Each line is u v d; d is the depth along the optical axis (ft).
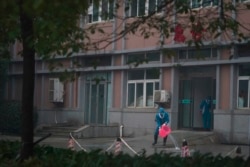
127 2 55.77
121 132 127.44
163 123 103.40
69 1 31.22
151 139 113.70
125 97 128.88
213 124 112.57
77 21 43.83
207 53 112.57
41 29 36.83
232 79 108.68
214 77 113.70
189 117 118.62
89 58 128.57
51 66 50.52
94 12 51.39
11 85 154.81
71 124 138.62
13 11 31.50
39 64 147.23
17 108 139.23
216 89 111.55
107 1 46.93
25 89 47.93
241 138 106.73
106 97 133.49
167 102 119.24
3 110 141.08
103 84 134.10
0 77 143.02
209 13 54.03
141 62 53.98
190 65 114.62
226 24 53.01
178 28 54.13
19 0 30.53
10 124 139.54
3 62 140.67
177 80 119.44
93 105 136.46
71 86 140.46
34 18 41.65
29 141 48.01
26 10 29.27
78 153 49.49
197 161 42.91
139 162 42.91
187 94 118.83
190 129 117.91
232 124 108.17
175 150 96.02
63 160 46.39
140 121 124.26
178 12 52.31
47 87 146.51
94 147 102.06
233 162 42.42
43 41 42.52
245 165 41.19
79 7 33.24
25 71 47.91
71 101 140.56
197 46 54.34
